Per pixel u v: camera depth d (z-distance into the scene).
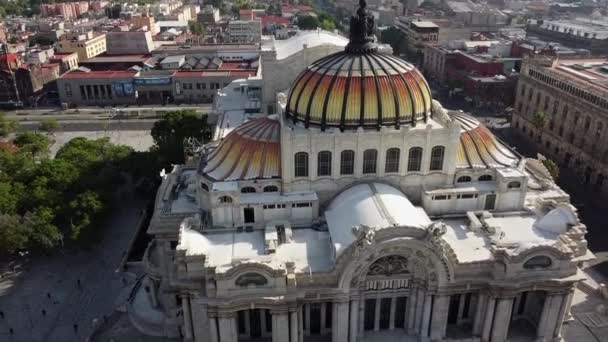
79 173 131.38
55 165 130.75
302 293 76.19
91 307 105.38
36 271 116.62
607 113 149.12
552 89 176.12
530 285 78.50
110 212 133.62
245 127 97.56
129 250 120.31
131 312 100.38
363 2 90.50
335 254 77.50
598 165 154.62
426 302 80.31
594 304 102.62
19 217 114.75
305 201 87.81
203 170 93.62
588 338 94.62
